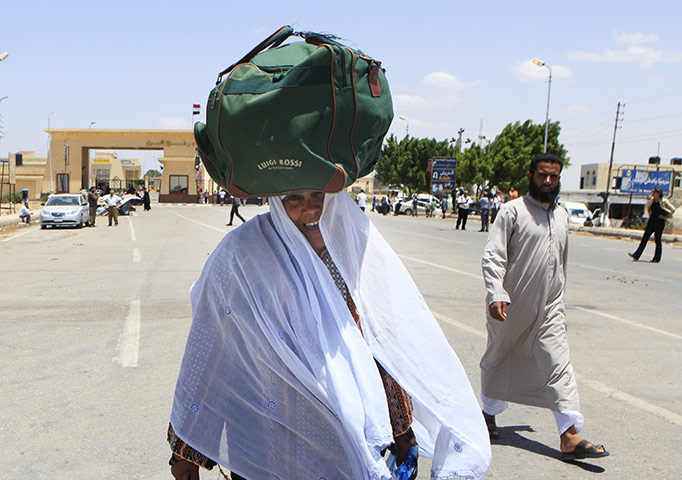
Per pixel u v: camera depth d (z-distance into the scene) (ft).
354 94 5.48
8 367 17.03
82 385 15.60
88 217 83.46
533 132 178.19
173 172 185.37
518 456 11.99
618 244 68.44
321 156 5.43
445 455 6.54
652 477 11.13
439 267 38.96
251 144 5.43
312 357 5.89
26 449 11.91
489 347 12.20
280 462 6.01
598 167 248.11
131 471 11.09
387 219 108.68
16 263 40.75
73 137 183.62
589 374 17.20
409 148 216.54
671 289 33.17
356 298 6.33
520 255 11.48
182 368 6.27
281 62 5.62
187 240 58.13
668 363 18.39
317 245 6.40
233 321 6.07
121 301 26.68
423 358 6.45
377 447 5.85
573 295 30.19
